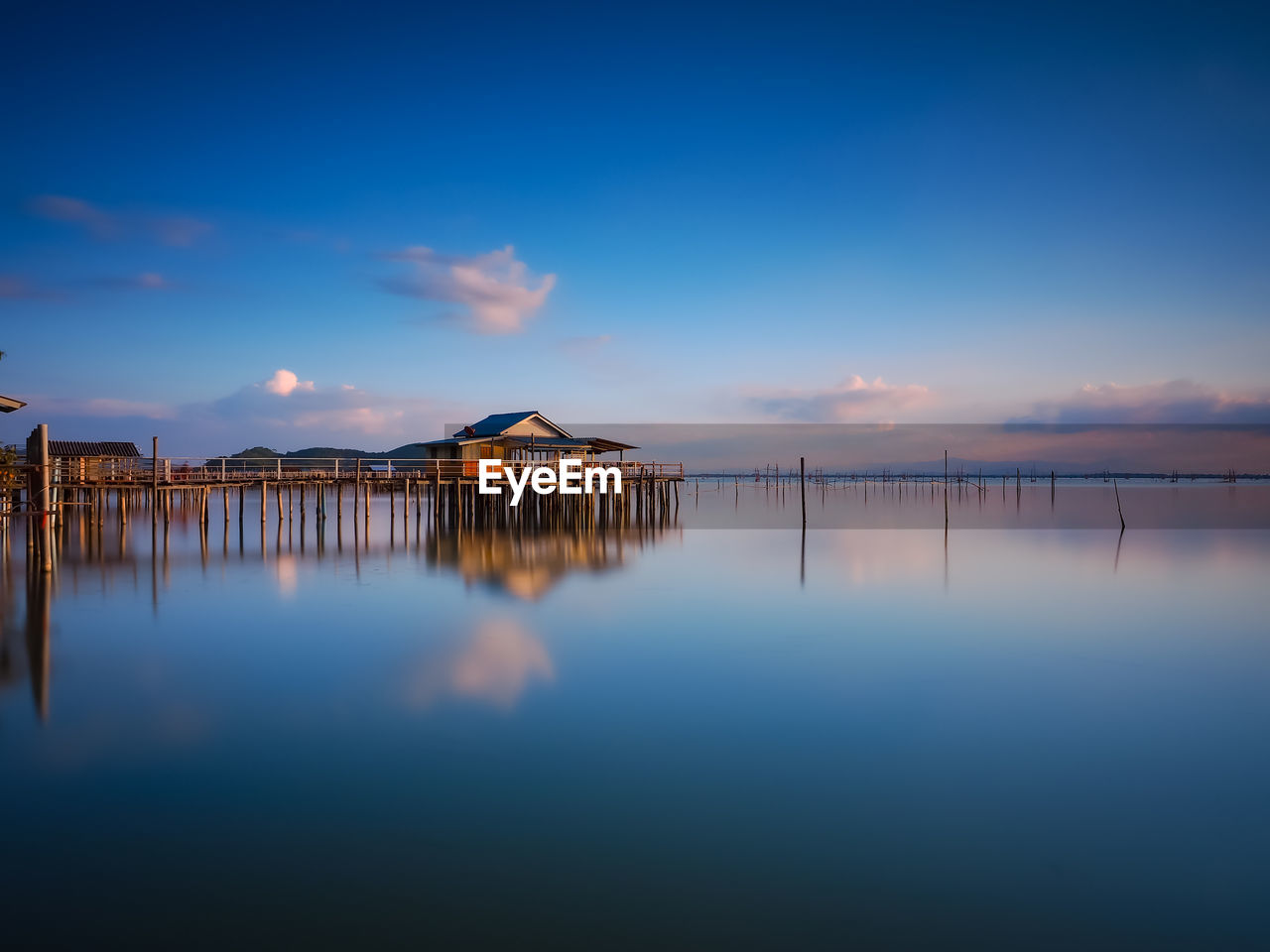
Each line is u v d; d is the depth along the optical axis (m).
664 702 10.93
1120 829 7.24
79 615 16.39
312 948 5.39
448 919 5.73
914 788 8.12
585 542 32.03
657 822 7.29
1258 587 21.98
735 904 5.95
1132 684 12.14
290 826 7.14
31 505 22.78
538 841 6.90
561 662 12.99
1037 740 9.64
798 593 20.20
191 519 43.22
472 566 23.94
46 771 8.38
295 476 32.00
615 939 5.52
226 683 11.62
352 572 22.48
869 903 5.98
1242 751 9.33
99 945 5.42
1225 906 5.99
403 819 7.30
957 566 26.27
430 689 11.39
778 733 9.75
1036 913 5.88
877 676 12.41
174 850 6.71
